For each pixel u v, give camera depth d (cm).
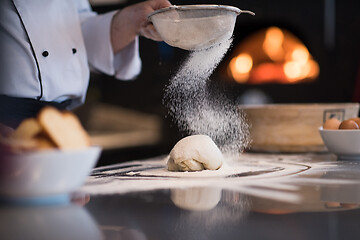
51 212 56
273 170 97
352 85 300
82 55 141
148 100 329
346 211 56
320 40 302
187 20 96
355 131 111
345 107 144
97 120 339
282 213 55
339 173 91
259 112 146
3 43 124
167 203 62
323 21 301
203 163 96
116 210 58
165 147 302
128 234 47
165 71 314
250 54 304
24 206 59
